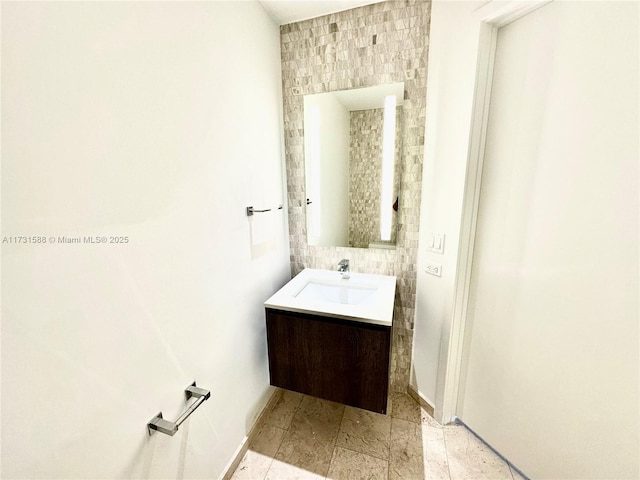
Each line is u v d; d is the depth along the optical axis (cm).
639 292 87
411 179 155
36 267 57
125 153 74
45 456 61
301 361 138
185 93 93
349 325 125
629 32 82
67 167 61
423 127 146
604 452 100
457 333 145
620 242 90
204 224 106
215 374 118
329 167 169
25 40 53
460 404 158
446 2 125
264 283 157
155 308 87
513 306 124
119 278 75
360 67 150
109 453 75
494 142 122
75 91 62
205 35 101
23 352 56
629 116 85
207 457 116
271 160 157
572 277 103
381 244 170
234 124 121
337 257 181
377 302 135
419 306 167
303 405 177
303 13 147
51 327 60
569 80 97
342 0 137
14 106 52
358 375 129
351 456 143
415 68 142
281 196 173
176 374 97
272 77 153
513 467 135
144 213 81
